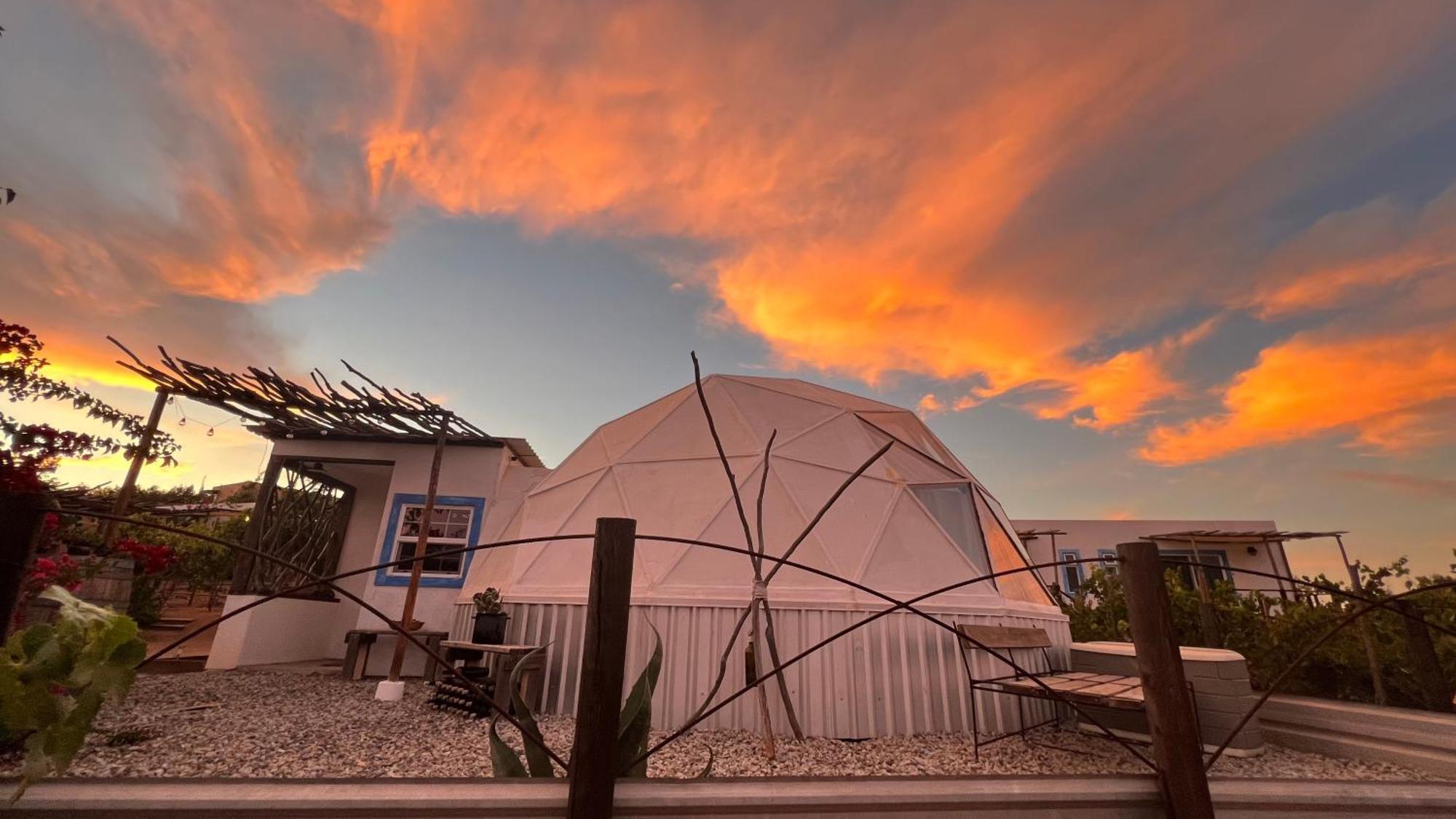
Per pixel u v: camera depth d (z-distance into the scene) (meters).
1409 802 2.07
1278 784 2.07
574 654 7.16
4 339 5.86
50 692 1.58
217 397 9.63
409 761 4.89
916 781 1.90
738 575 7.00
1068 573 17.55
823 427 9.12
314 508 12.62
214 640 10.27
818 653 6.43
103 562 6.09
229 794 1.55
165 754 4.89
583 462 9.77
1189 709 2.04
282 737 5.55
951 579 7.31
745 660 6.34
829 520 7.51
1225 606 7.75
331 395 9.38
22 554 1.66
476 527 11.23
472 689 1.78
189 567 14.55
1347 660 6.31
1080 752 5.67
